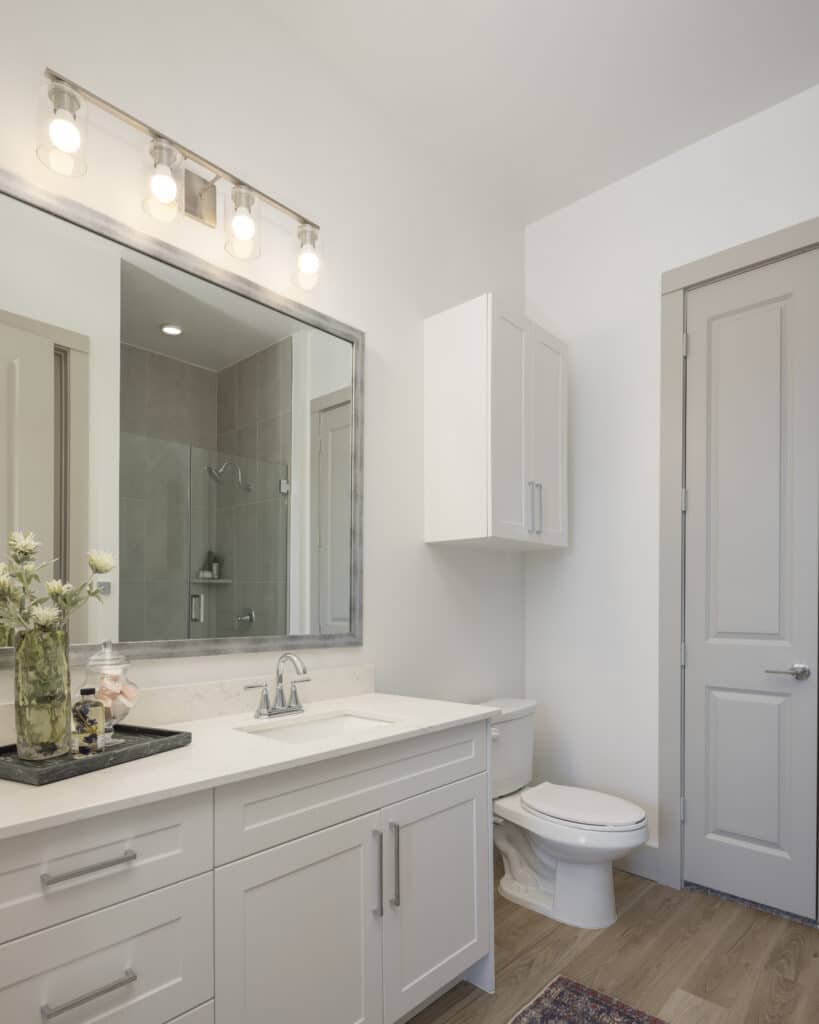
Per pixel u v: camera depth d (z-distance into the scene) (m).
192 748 1.41
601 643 2.85
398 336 2.51
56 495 1.53
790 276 2.43
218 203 1.94
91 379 1.61
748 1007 1.78
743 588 2.46
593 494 2.92
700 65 2.29
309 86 2.24
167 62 1.84
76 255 1.61
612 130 2.62
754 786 2.39
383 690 2.34
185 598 1.76
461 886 1.78
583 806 2.26
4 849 0.96
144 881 1.11
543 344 2.71
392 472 2.44
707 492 2.58
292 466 2.07
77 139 1.52
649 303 2.80
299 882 1.36
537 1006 1.78
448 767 1.77
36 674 1.23
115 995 1.07
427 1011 1.76
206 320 1.88
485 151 2.72
